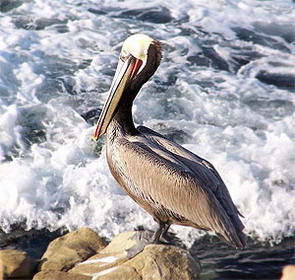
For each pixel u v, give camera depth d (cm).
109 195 1309
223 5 2184
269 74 1836
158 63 1090
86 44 1897
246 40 1998
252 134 1530
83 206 1291
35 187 1315
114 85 1089
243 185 1328
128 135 1092
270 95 1727
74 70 1772
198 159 1089
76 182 1334
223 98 1695
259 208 1294
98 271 1041
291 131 1570
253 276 1120
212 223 1020
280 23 2098
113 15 2064
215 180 1053
